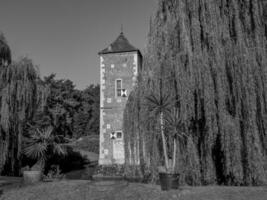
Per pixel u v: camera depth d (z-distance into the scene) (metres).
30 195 8.09
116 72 19.98
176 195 6.91
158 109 8.16
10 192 8.51
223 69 8.06
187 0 9.20
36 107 13.01
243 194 6.70
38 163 12.22
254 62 7.98
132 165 9.92
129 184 8.50
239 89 7.91
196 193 6.99
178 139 8.41
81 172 16.92
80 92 44.53
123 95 19.44
